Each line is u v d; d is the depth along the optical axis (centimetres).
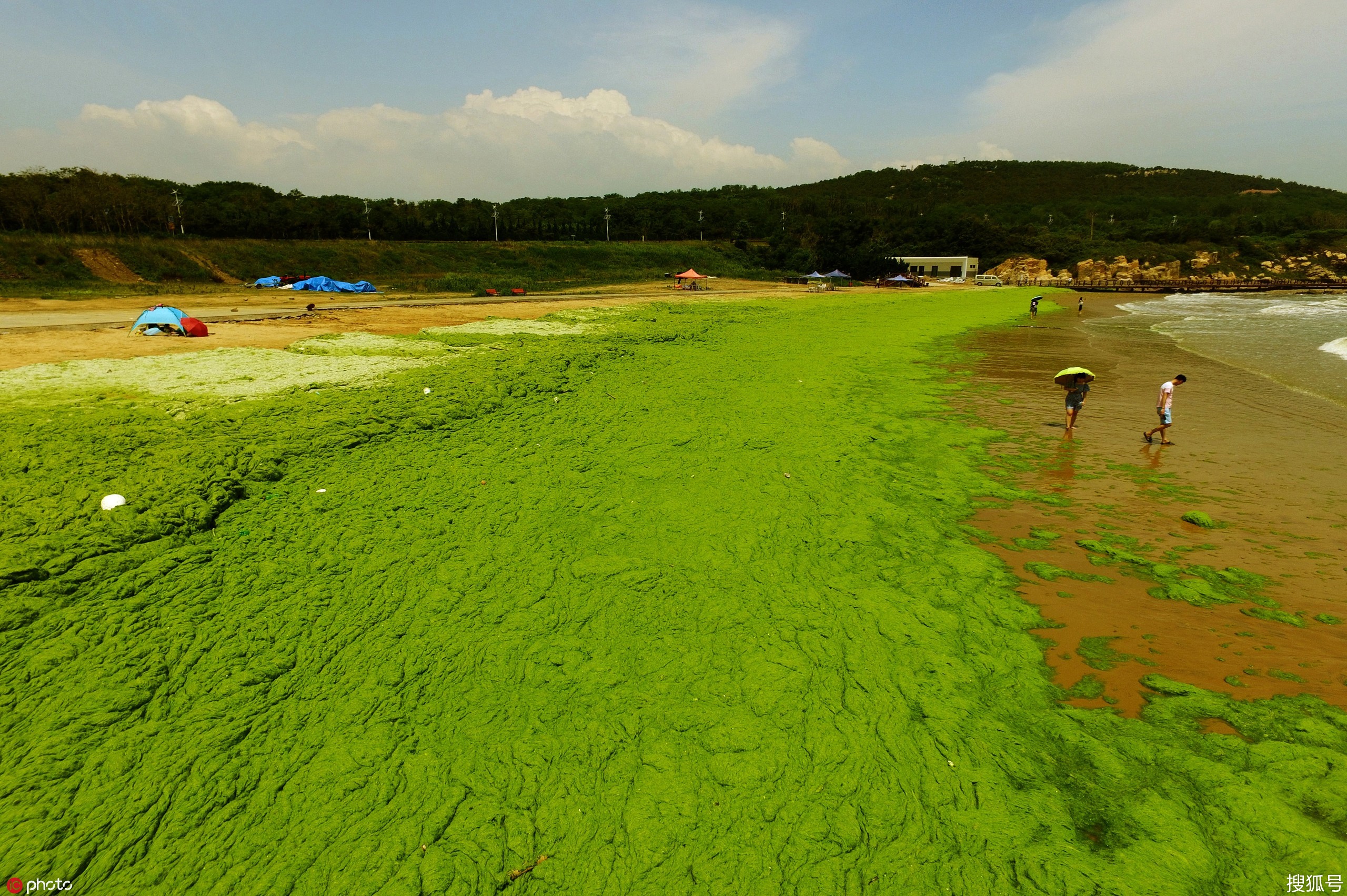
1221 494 1156
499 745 543
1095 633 736
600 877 441
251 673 588
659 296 5500
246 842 452
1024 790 519
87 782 477
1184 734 576
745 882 440
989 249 10850
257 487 912
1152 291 8888
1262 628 744
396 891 421
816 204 14650
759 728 569
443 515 905
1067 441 1470
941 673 653
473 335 2309
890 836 477
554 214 12938
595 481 1081
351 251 7306
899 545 939
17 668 554
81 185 6544
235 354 1727
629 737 555
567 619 711
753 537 917
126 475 870
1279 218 11812
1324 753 548
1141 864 454
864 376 2200
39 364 1549
